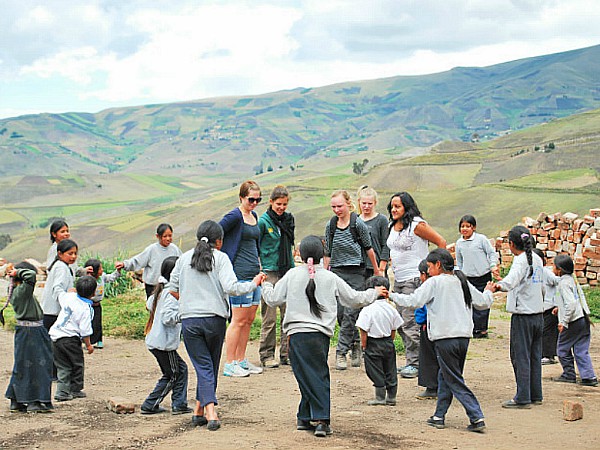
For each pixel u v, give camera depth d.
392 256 9.21
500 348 11.48
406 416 7.11
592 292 16.36
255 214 9.21
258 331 12.46
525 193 88.44
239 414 7.16
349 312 9.59
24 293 7.25
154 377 9.42
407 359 9.41
